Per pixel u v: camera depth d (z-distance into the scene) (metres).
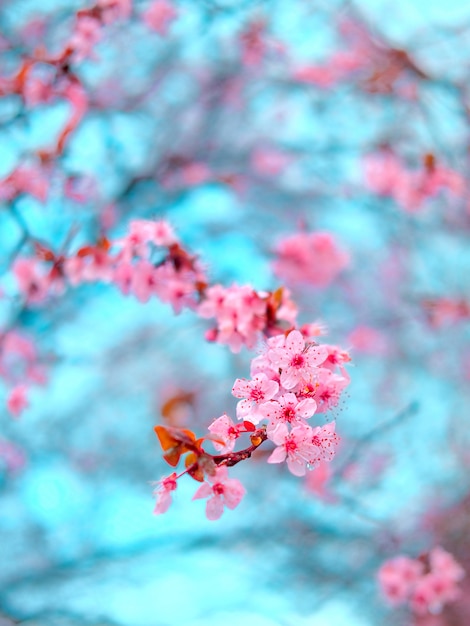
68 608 1.56
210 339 0.69
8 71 1.23
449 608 1.41
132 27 1.35
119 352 1.68
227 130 1.79
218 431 0.54
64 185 1.09
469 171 1.42
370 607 1.49
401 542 1.48
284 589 1.57
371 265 1.72
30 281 0.93
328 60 1.61
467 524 1.48
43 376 1.32
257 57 1.64
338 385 0.56
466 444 1.58
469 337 1.66
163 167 1.67
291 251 1.23
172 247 0.74
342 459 1.49
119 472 1.71
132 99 1.59
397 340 1.68
